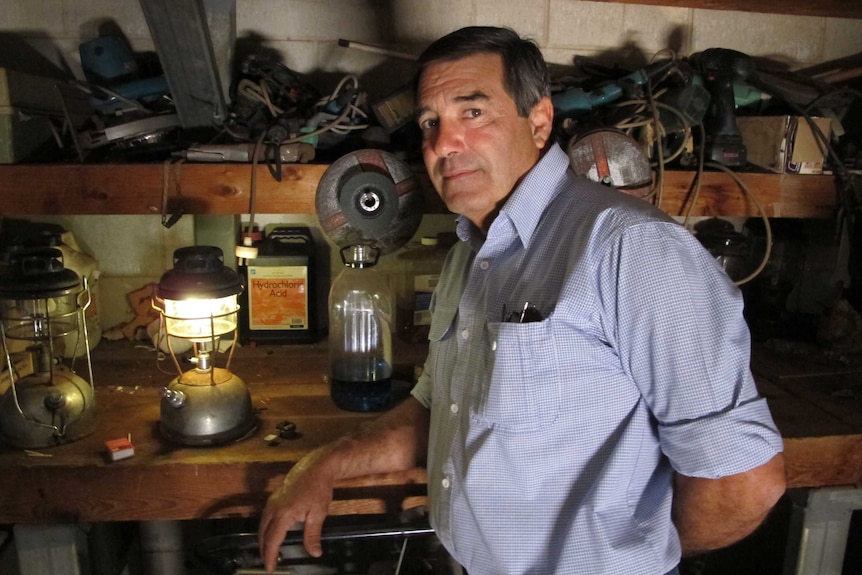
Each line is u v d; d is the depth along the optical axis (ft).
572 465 3.03
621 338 2.89
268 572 3.61
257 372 5.41
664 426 2.86
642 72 5.40
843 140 5.84
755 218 6.61
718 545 3.10
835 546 4.59
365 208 4.79
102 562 4.74
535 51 3.37
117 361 5.57
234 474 4.01
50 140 5.32
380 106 5.11
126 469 3.94
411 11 6.05
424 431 4.04
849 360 5.71
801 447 4.28
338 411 4.74
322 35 6.00
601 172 4.81
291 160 4.85
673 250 2.79
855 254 6.02
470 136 3.24
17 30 5.71
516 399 2.97
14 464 3.90
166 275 4.18
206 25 4.45
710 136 5.38
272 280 5.92
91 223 5.93
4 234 5.76
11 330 4.17
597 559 2.97
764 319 6.35
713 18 6.40
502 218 3.29
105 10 5.74
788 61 6.57
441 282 3.88
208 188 4.81
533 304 3.05
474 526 3.24
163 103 5.24
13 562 4.49
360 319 4.92
